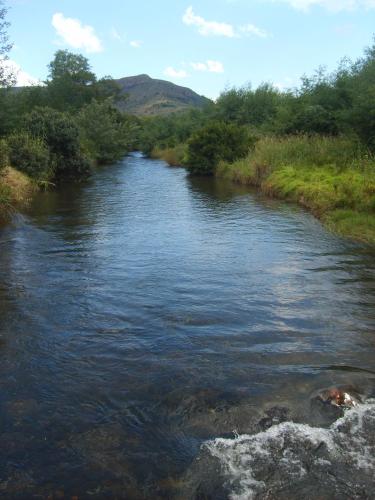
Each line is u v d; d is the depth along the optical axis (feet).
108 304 21.45
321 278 25.21
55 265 27.96
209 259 29.30
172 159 124.06
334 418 12.53
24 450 11.44
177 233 37.29
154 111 499.10
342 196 42.22
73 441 11.79
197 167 88.38
